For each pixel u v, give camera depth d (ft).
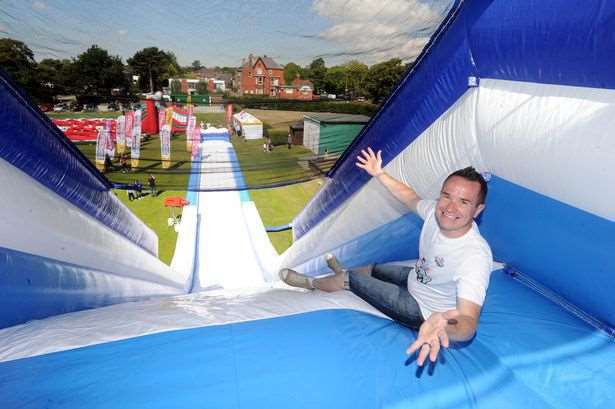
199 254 26.43
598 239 6.21
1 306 7.59
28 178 9.11
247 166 32.19
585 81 5.31
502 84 7.00
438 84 8.45
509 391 4.91
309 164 31.27
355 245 13.98
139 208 34.78
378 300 6.31
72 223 10.81
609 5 4.58
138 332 5.89
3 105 8.27
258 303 7.43
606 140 5.22
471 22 7.21
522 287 7.94
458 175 4.90
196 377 4.84
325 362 5.28
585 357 5.67
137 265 15.58
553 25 5.43
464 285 4.59
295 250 20.13
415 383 4.98
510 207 7.93
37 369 4.93
